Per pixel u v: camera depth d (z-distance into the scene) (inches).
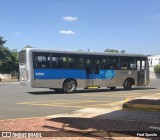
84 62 1018.1
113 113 522.0
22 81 966.4
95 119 461.4
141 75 1147.9
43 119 461.7
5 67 2536.9
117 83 1090.1
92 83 1033.5
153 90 1093.8
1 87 1331.2
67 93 974.4
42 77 945.5
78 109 583.5
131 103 591.8
